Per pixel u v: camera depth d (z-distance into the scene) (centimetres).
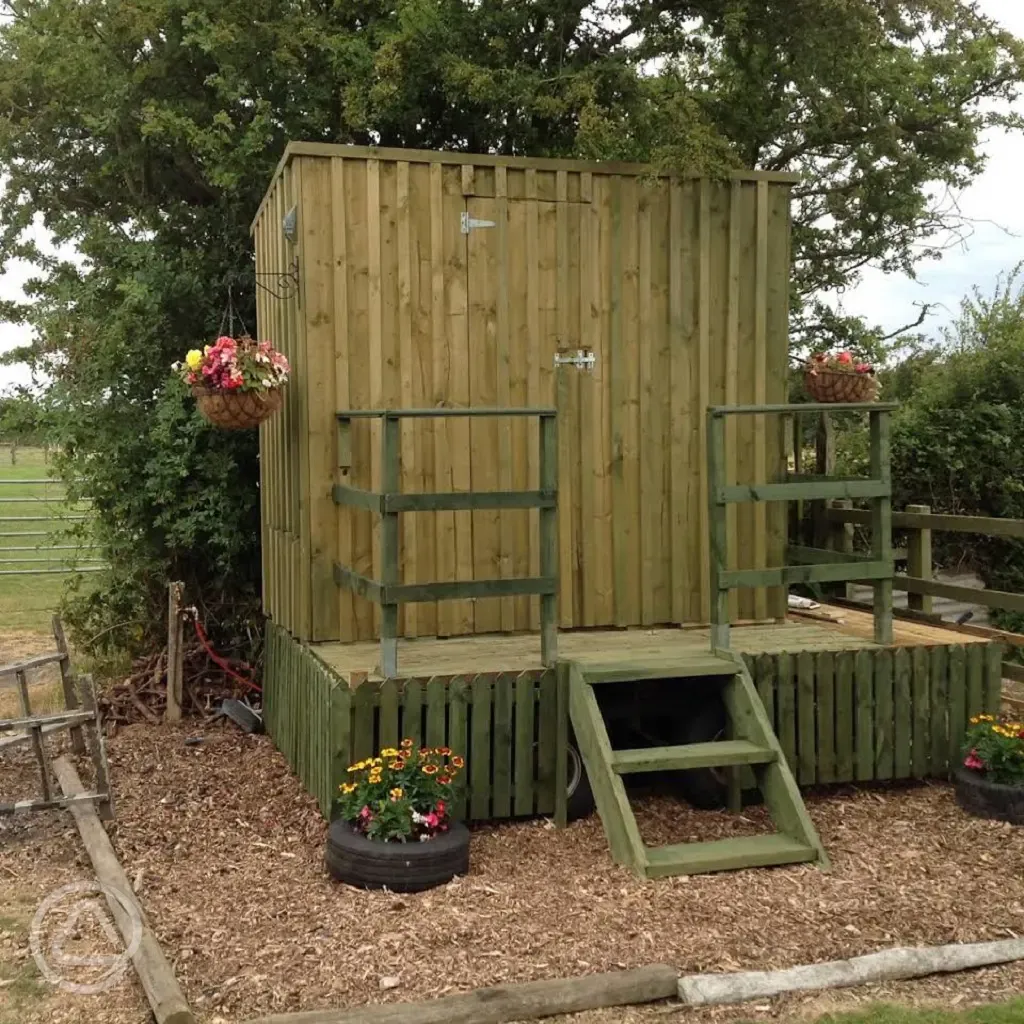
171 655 855
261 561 991
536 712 586
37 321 1002
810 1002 397
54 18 1045
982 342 1098
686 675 585
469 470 675
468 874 511
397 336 664
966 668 666
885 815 612
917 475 1012
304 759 659
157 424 965
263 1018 365
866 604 880
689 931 444
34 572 1390
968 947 432
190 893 498
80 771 713
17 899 498
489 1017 377
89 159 1120
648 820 604
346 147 648
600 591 702
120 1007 393
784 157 1216
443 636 678
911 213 1215
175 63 1018
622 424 704
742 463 723
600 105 884
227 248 1030
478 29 959
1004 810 600
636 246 704
